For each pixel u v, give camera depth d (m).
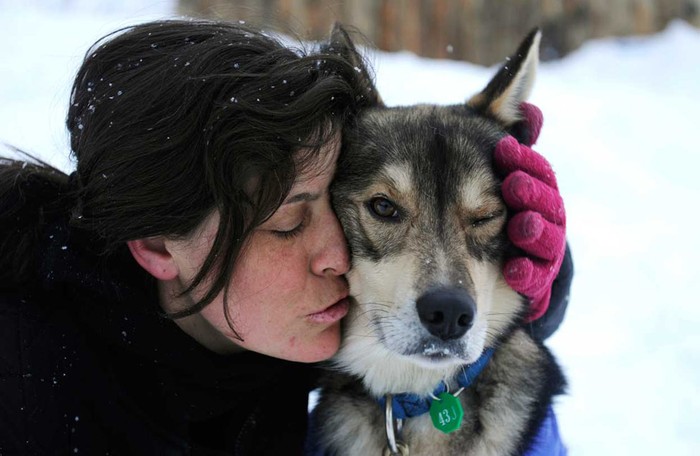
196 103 0.95
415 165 1.06
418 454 1.08
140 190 0.95
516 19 3.29
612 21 3.48
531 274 1.03
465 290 1.02
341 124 1.01
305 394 1.10
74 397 0.99
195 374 1.01
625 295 1.70
